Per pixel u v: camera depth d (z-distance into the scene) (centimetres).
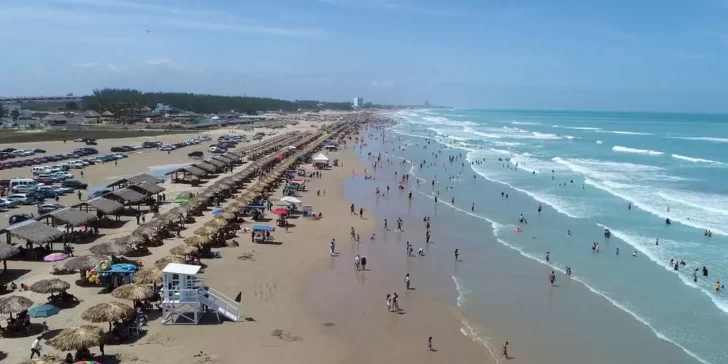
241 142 13000
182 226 4547
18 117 18938
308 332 2744
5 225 4547
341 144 13700
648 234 4872
